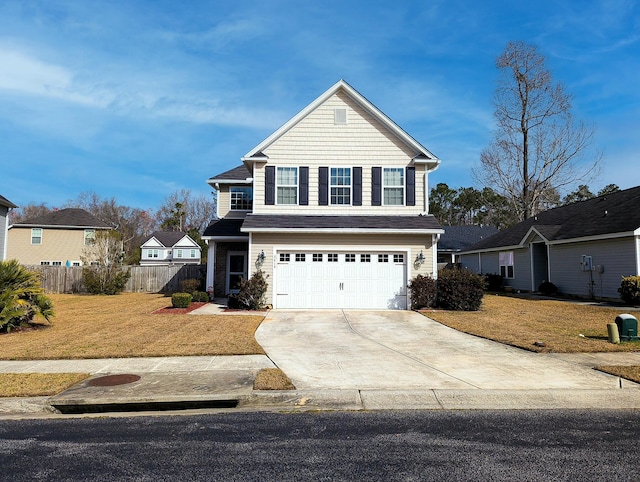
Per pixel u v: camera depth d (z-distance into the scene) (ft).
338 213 59.62
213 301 63.98
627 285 57.06
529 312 52.24
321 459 14.97
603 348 32.07
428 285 54.29
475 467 14.24
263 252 55.83
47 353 30.96
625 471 13.88
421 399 21.95
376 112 60.13
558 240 73.31
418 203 59.98
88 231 128.57
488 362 28.68
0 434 17.83
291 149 60.18
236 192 77.10
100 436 17.48
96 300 71.82
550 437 17.02
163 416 20.15
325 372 26.30
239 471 14.03
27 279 42.57
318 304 55.67
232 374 25.67
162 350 31.78
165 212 260.21
